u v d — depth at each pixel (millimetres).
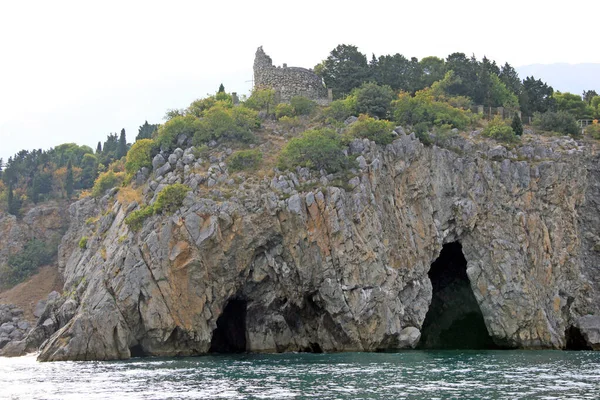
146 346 88000
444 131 106750
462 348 102625
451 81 136250
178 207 90500
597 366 67438
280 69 130500
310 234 90250
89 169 178000
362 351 89062
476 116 121000
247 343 92938
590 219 108812
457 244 106188
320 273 89938
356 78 135000
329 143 96812
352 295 89625
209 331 88750
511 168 104688
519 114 129750
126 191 104312
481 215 101812
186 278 87312
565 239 104688
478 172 103812
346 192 93500
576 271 103812
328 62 139125
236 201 91062
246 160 98438
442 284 106812
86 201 137875
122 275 87500
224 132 105312
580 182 108438
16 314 132875
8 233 153875
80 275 102375
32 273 147625
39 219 158000
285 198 91688
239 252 89938
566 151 109500
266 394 49719
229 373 63031
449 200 101938
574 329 100688
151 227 89625
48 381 60688
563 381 55812
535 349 96250
